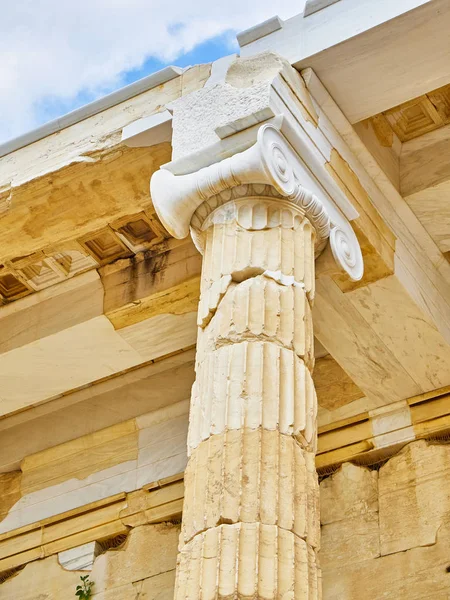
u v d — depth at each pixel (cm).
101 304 1562
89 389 1686
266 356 1084
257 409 1045
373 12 1272
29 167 1430
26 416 1722
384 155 1405
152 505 1586
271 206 1193
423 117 1430
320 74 1304
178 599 969
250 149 1184
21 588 1608
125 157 1378
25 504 1681
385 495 1443
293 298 1136
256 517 980
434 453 1440
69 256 1580
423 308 1377
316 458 1501
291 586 955
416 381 1454
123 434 1666
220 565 955
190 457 1059
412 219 1430
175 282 1522
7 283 1622
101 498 1625
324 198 1252
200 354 1126
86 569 1583
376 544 1412
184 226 1228
